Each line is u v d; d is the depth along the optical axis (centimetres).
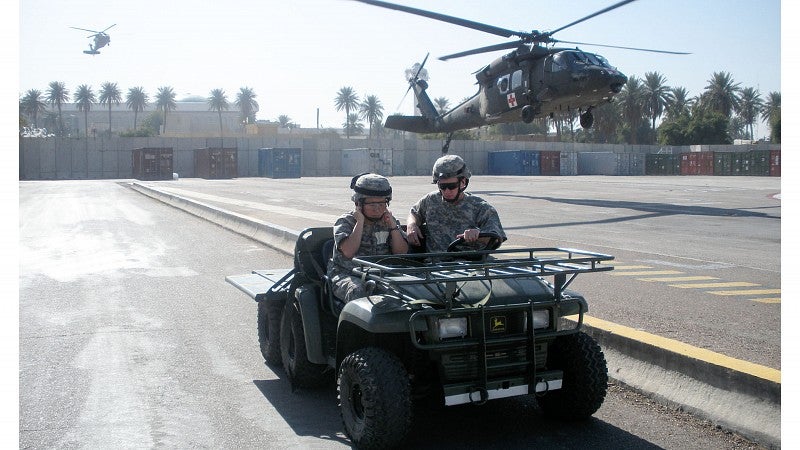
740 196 3158
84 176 7469
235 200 3098
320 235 598
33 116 14012
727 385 516
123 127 18400
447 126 3491
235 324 854
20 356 709
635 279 1058
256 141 7781
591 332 663
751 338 684
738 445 477
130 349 738
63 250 1544
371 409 445
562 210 2411
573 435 499
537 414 543
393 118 3875
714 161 7062
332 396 594
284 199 3177
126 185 5253
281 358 662
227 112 17700
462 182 561
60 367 671
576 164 7606
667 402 553
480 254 520
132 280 1164
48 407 562
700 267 1185
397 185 4594
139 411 554
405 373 455
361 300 479
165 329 827
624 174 7662
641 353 600
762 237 1634
